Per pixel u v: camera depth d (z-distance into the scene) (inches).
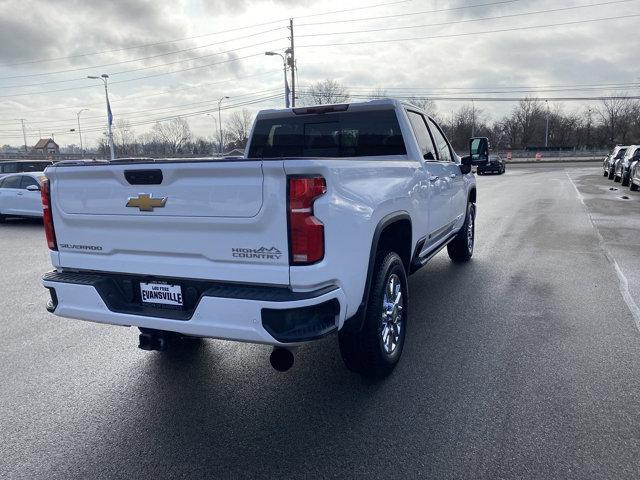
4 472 109.3
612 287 239.6
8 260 360.8
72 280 132.3
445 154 243.6
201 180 112.0
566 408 129.3
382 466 107.8
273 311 106.7
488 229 427.2
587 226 438.6
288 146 218.1
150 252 123.1
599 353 162.9
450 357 162.2
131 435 123.0
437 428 121.6
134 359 169.9
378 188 135.6
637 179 780.0
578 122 4074.8
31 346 183.9
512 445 113.7
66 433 124.6
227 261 113.3
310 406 134.5
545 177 1310.3
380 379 148.3
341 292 115.2
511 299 222.8
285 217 105.7
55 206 135.2
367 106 195.2
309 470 107.3
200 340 185.6
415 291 236.8
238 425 126.3
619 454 109.7
